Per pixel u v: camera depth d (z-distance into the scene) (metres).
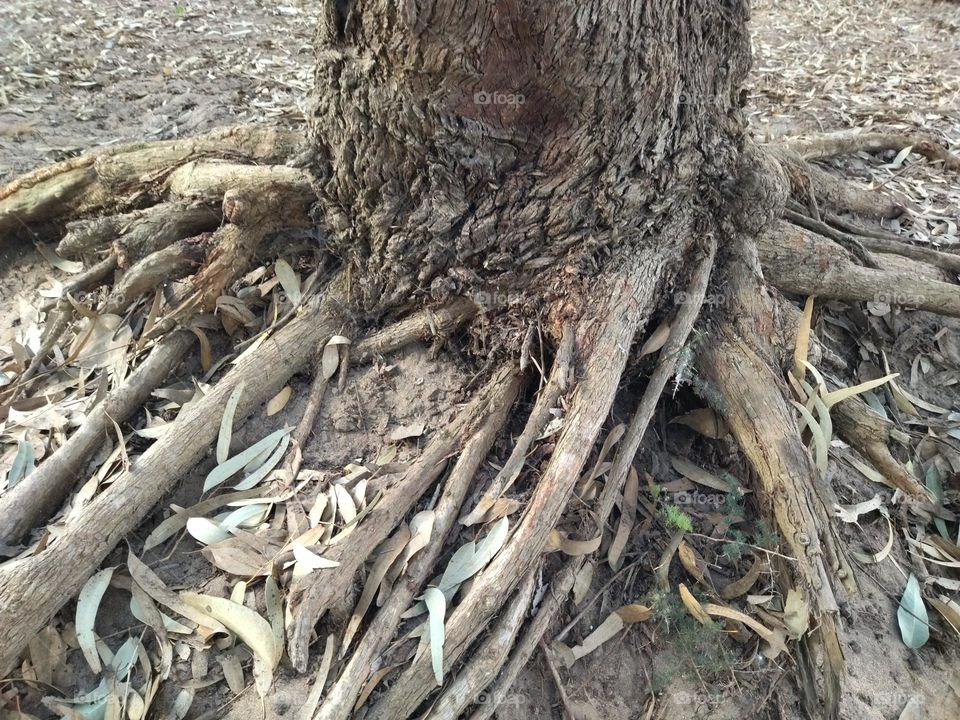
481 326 2.33
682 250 2.38
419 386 2.34
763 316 2.40
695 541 2.20
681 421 2.44
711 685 1.97
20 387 2.35
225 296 2.44
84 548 1.87
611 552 2.10
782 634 1.99
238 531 1.99
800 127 4.40
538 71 1.95
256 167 2.45
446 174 2.13
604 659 1.97
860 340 2.92
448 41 1.87
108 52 4.59
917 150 4.02
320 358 2.38
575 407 2.04
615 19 1.91
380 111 2.04
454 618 1.78
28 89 4.02
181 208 2.56
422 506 2.07
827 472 2.46
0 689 1.74
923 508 2.43
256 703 1.75
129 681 1.79
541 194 2.14
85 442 2.13
